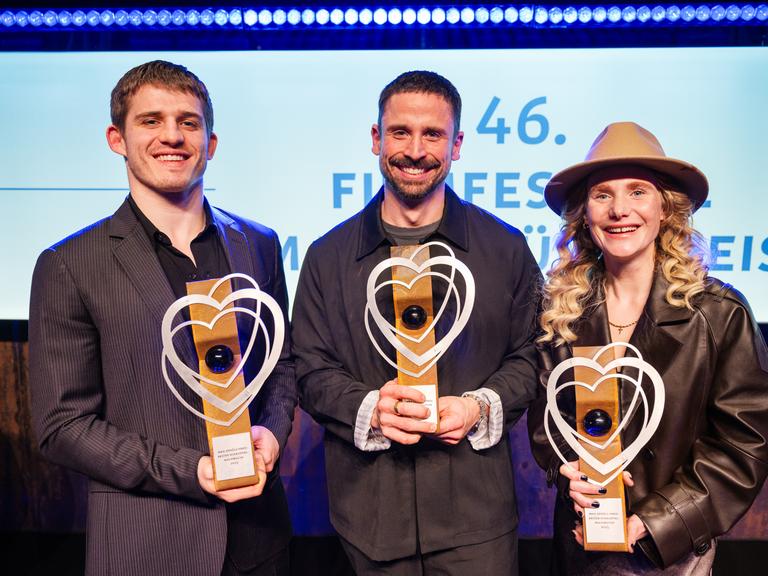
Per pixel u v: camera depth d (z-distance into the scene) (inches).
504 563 53.4
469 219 55.6
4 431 90.6
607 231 48.8
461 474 52.4
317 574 86.0
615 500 44.8
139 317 46.1
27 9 78.2
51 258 46.3
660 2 76.5
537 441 52.6
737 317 46.3
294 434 92.3
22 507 93.0
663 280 48.3
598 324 50.7
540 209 82.5
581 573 50.4
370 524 52.8
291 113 81.6
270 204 82.8
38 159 81.9
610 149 47.5
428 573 54.1
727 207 81.1
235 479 45.0
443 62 80.7
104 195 82.5
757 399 45.4
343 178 82.4
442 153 50.8
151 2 77.8
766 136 79.7
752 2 75.9
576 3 76.8
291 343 57.3
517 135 81.5
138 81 46.4
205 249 50.3
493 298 53.4
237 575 51.2
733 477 44.9
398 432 48.3
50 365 45.4
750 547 89.7
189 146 47.3
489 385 52.2
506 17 77.3
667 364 47.0
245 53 80.7
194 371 47.0
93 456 44.8
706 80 79.4
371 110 81.4
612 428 44.5
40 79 80.9
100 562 46.6
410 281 48.4
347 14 77.7
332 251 55.6
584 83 80.4
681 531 44.6
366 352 53.6
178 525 47.2
